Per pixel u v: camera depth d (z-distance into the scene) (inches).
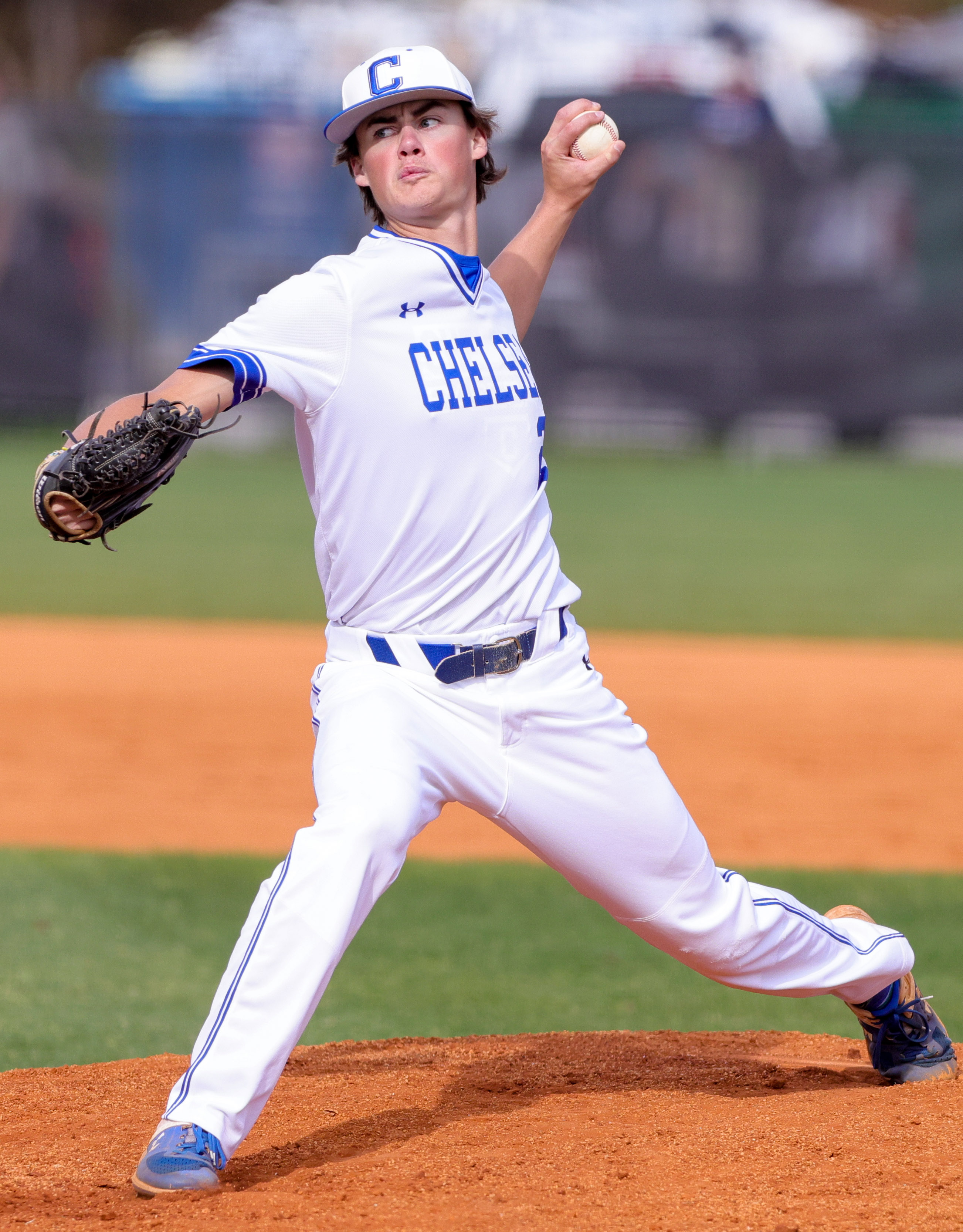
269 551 2193.7
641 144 2906.0
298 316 409.4
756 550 2186.3
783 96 2979.8
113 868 850.8
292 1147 432.1
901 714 1282.0
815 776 1091.9
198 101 3331.7
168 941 732.0
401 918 775.7
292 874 390.3
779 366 2955.2
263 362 401.7
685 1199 380.5
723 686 1378.0
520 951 724.0
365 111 430.9
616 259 2933.1
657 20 3019.2
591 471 2923.2
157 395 394.3
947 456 3221.0
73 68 4845.0
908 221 2913.4
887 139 2893.7
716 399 2972.4
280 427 3309.5
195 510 2578.7
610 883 441.7
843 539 2282.2
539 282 512.1
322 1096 483.5
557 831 434.9
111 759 1128.2
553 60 2947.8
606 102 2891.2
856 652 1539.1
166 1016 625.3
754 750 1160.2
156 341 2930.6
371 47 3447.3
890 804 1023.0
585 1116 453.1
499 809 431.8
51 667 1444.4
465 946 730.2
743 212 2915.8
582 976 687.1
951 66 3437.5
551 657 432.8
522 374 443.2
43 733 1202.0
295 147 2891.2
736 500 2655.0
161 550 2202.3
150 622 1678.2
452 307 429.1
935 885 823.1
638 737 440.5
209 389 397.4
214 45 3449.8
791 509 2573.8
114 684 1376.7
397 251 423.8
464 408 421.7
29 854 874.8
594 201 2918.3
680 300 2945.4
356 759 407.2
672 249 2928.2
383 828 395.9
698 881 443.8
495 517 425.4
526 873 867.4
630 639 1587.1
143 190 2896.2
